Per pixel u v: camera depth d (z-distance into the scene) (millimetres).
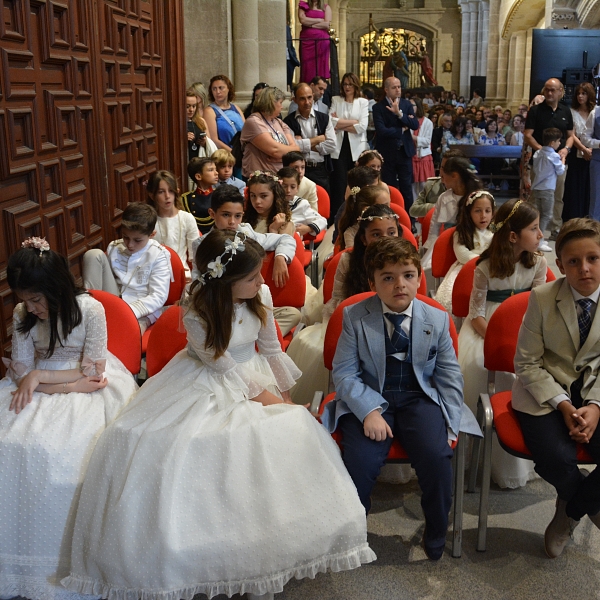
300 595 2521
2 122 3021
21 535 2393
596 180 8047
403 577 2615
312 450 2418
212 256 2594
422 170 9953
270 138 6285
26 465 2404
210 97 8500
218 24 8414
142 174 4930
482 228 4332
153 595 2213
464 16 27469
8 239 3100
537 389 2646
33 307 2580
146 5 4973
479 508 2770
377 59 29188
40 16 3350
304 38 11164
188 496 2297
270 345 2850
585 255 2566
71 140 3742
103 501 2332
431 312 2738
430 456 2506
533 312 2750
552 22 14273
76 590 2289
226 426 2420
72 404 2602
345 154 8125
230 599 2496
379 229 3322
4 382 2686
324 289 3818
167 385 2627
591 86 8188
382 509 3045
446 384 2723
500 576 2625
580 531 2910
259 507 2289
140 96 4879
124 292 3736
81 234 3881
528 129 8281
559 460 2533
